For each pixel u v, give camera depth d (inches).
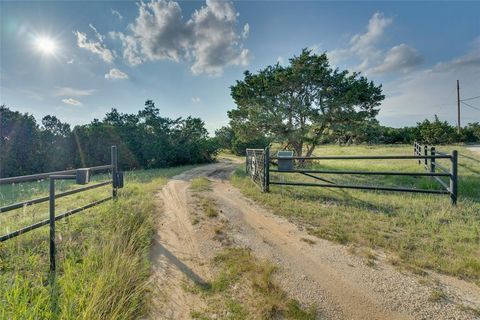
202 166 800.9
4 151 650.2
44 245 137.6
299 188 303.0
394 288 102.9
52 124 738.2
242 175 468.4
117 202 213.5
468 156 529.7
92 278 96.2
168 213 219.3
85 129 804.6
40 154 705.6
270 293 99.7
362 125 559.5
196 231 172.9
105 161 803.4
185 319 87.4
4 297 79.7
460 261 119.0
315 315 88.0
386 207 210.2
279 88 562.3
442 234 151.9
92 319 77.2
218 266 123.7
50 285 97.3
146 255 133.1
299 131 561.3
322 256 132.3
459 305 92.0
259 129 605.3
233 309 91.6
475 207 199.2
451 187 209.5
